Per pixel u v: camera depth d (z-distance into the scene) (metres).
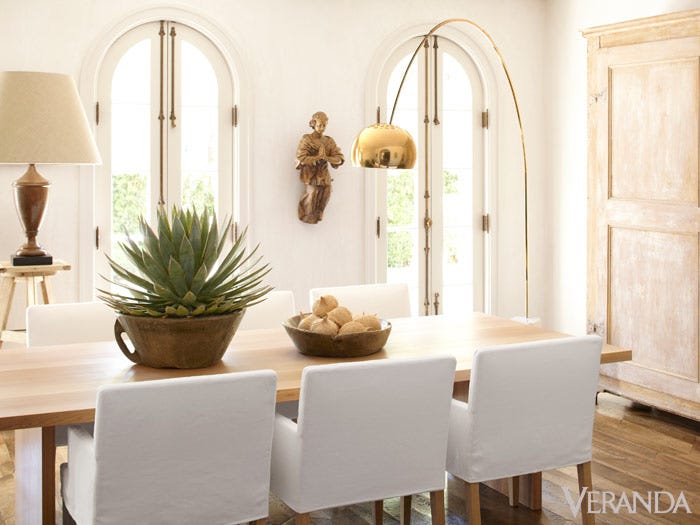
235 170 5.79
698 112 4.72
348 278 6.11
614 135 5.26
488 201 6.46
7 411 2.60
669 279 4.96
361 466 2.80
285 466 2.81
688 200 4.81
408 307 4.65
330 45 5.94
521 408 3.07
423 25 6.16
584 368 3.15
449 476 4.27
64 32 5.30
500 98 6.41
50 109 4.47
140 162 5.60
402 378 2.78
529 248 6.59
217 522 2.64
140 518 2.52
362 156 3.68
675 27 4.82
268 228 5.86
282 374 3.10
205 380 2.51
